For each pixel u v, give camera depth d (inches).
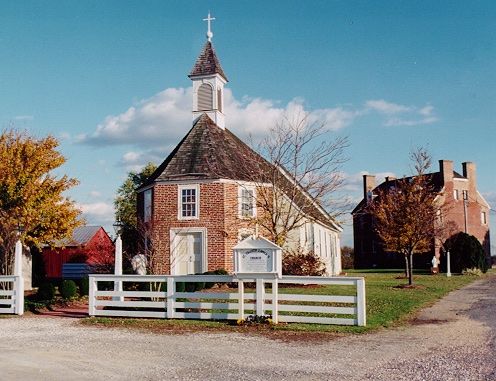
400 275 1631.4
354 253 2662.4
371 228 2546.8
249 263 604.7
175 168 1139.9
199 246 1101.1
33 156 1058.7
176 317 650.8
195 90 1284.4
